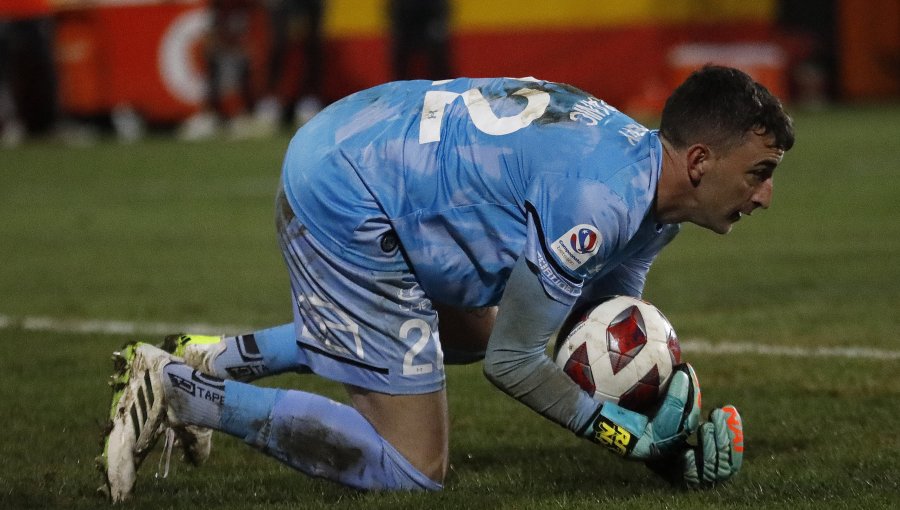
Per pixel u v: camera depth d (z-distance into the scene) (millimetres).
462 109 10383
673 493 10547
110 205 37219
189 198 38375
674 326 18828
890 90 73188
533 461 12023
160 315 20500
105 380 15711
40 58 56406
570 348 10781
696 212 10031
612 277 11406
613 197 9578
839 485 10617
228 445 12711
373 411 10641
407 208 10234
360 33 60156
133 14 57250
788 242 27922
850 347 16938
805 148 49688
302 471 10500
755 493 10359
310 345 10781
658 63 61312
